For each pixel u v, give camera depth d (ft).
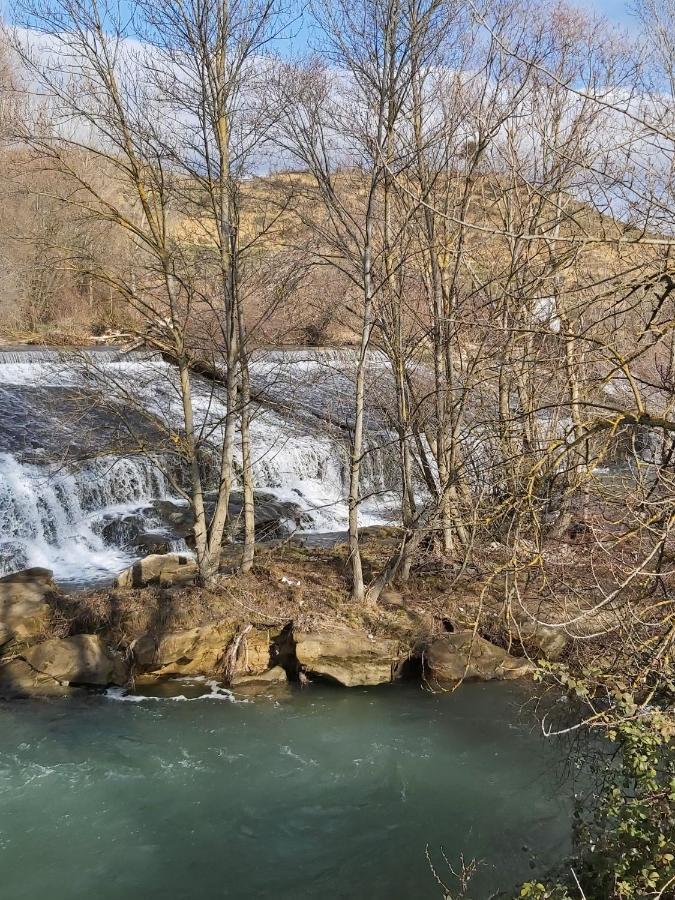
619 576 23.36
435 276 36.40
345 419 53.16
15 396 61.77
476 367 31.76
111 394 38.32
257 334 38.06
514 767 27.66
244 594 36.70
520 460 20.04
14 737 29.50
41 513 48.55
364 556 43.45
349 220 36.94
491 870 22.36
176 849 23.93
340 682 33.47
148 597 36.09
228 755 28.71
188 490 55.88
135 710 31.68
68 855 23.50
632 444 19.52
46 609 35.73
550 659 32.68
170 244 35.78
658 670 17.20
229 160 34.01
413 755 28.73
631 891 14.43
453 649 34.09
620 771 18.26
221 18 32.24
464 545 38.58
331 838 24.44
